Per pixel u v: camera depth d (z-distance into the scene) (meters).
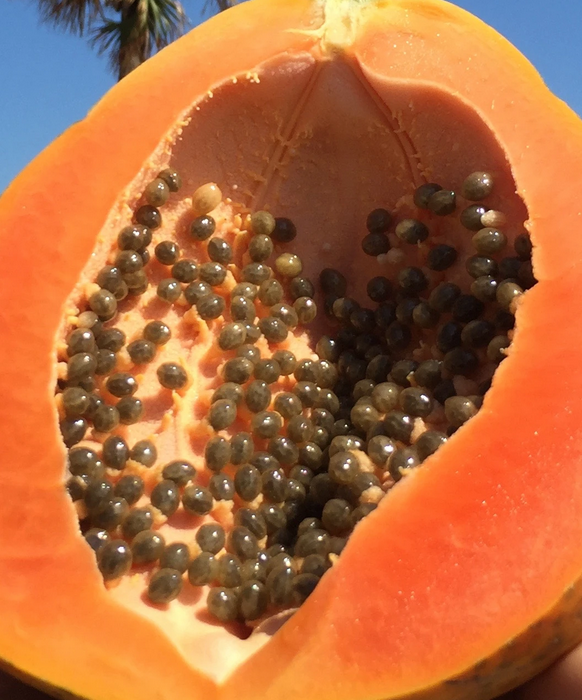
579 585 0.11
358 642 0.12
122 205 0.16
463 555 0.12
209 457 0.16
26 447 0.13
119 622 0.12
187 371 0.17
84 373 0.15
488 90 0.16
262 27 0.17
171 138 0.16
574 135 0.14
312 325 0.20
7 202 0.15
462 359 0.16
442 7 0.17
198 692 0.12
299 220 0.20
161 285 0.18
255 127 0.18
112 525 0.14
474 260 0.16
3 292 0.14
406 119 0.18
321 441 0.17
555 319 0.13
